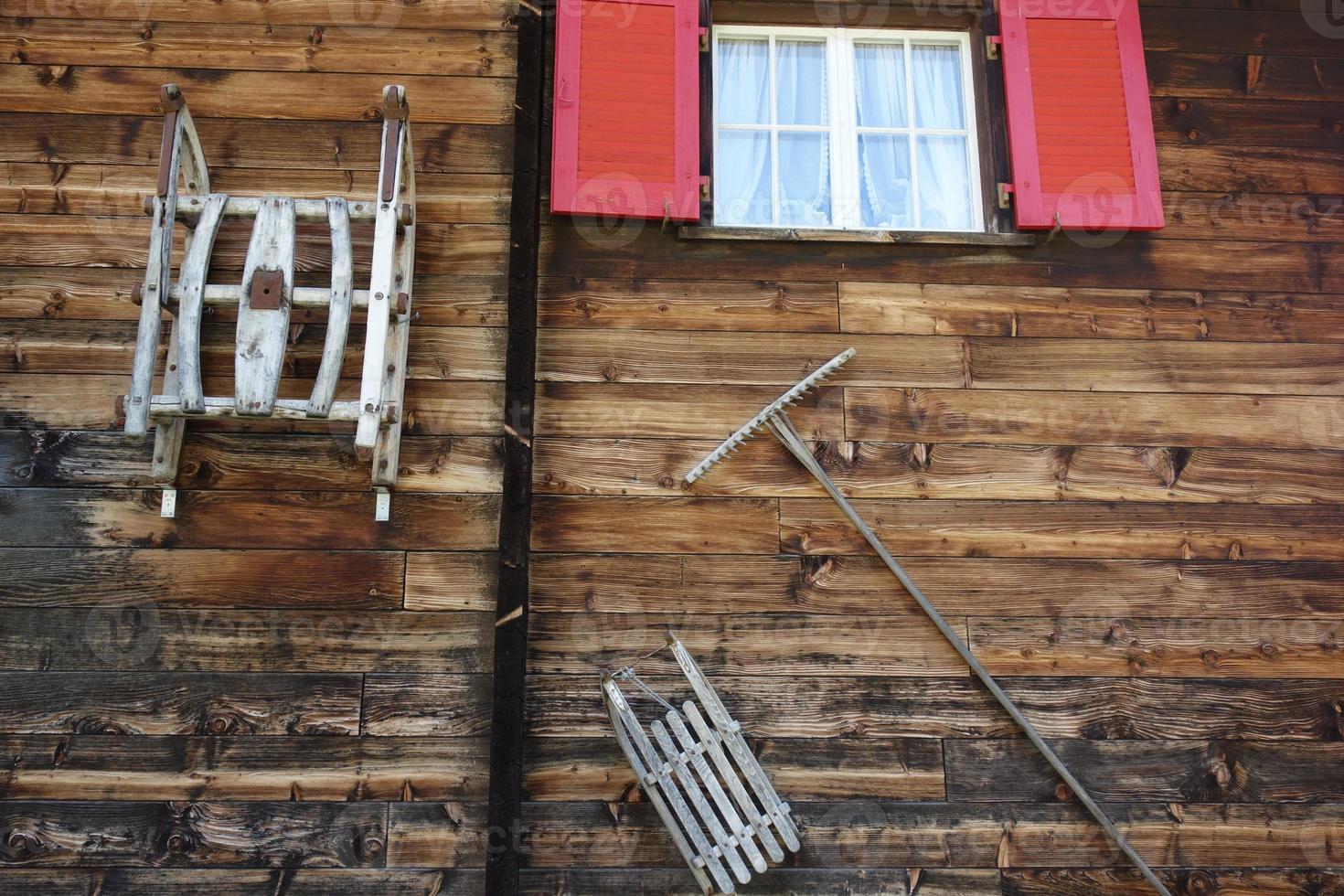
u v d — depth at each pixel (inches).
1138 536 120.0
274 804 106.1
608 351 122.7
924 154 137.5
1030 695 114.1
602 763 109.5
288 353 117.8
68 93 126.9
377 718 109.1
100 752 106.3
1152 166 131.0
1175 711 114.5
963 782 110.9
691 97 129.6
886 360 124.3
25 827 103.8
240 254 121.4
